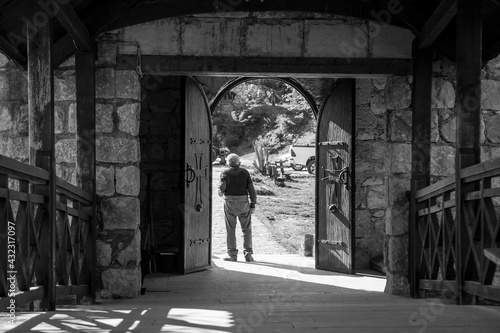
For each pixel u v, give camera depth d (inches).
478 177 169.2
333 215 363.9
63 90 267.0
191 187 350.3
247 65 270.5
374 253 378.6
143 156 390.3
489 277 161.6
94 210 248.2
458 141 186.4
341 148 361.4
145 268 335.3
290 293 282.5
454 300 238.5
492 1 229.0
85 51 251.0
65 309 185.9
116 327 139.9
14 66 267.6
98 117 263.1
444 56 268.1
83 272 236.2
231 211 406.3
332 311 168.7
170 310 174.6
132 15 250.2
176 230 389.4
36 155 175.2
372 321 146.9
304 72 270.8
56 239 183.2
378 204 379.6
